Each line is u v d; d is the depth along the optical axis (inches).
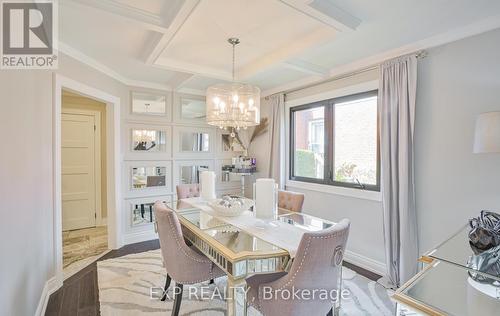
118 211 141.6
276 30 89.0
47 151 90.3
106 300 89.6
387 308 85.5
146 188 155.3
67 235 162.1
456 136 88.4
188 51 107.3
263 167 177.3
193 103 171.5
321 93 137.3
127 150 148.6
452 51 89.0
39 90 81.0
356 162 125.3
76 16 78.4
